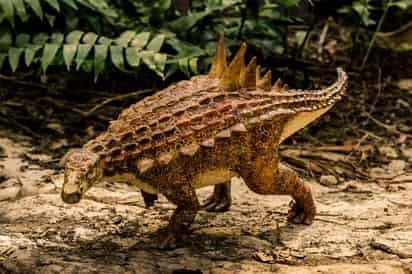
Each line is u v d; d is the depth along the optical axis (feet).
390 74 21.89
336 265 10.47
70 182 9.39
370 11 21.59
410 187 14.73
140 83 19.56
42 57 15.88
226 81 10.84
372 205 13.32
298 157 16.30
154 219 12.21
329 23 23.62
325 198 13.94
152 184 10.30
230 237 11.48
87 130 16.83
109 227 11.76
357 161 16.33
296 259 10.72
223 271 10.16
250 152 10.73
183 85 10.91
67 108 17.97
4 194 13.08
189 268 10.19
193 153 9.96
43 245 10.87
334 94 12.14
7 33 16.51
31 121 17.17
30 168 14.55
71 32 16.31
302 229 11.95
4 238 11.03
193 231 11.68
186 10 21.89
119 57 15.83
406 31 21.90
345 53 22.49
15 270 10.01
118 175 10.05
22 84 19.10
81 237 11.28
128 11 18.89
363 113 19.19
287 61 20.94
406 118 19.02
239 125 10.36
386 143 17.47
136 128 10.05
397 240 11.35
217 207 12.69
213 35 18.71
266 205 13.23
